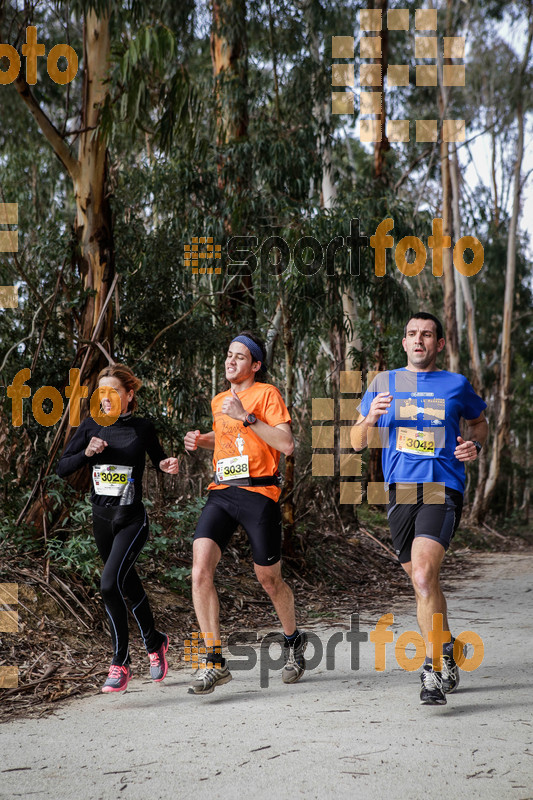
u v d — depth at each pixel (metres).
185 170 14.03
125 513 6.52
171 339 12.79
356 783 4.39
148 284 12.70
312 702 6.14
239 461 6.59
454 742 5.06
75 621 8.20
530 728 5.34
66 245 11.35
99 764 4.76
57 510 9.65
